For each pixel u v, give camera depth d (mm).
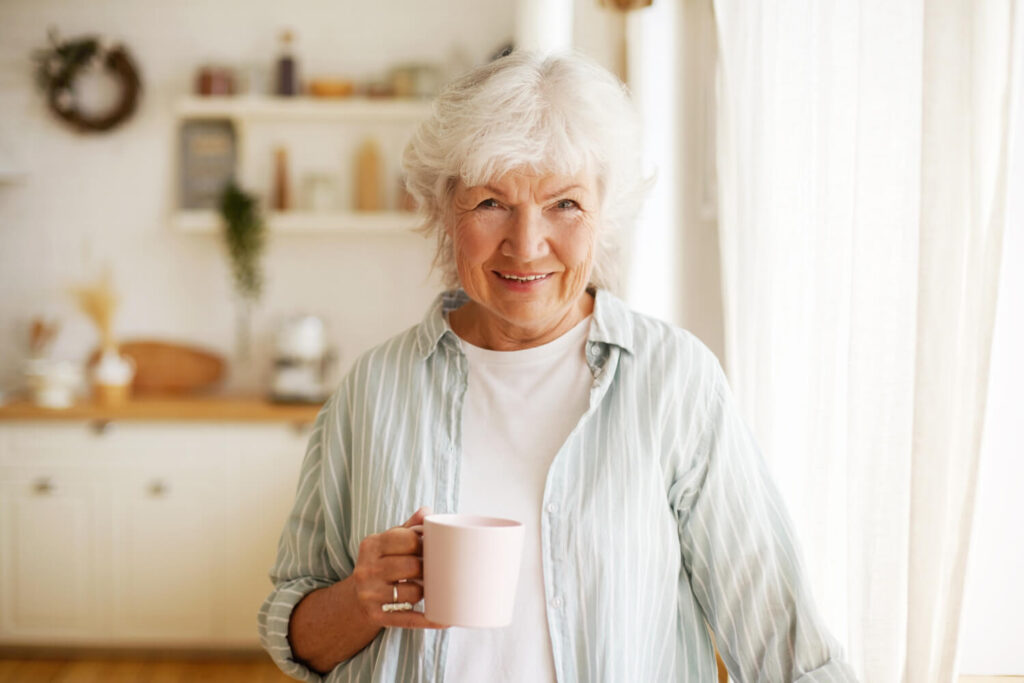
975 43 1009
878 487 1145
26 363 4305
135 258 4340
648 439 1099
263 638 1185
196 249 4340
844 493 1374
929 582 1041
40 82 4281
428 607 921
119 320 4340
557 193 1042
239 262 4141
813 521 1403
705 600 1138
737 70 1738
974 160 1013
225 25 4328
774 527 1121
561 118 1022
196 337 4348
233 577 3693
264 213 4273
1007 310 1181
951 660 1027
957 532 1029
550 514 1072
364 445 1155
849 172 1337
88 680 3502
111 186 4340
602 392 1109
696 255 2469
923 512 1044
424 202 1189
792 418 1548
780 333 1586
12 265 4336
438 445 1126
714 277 2408
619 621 1048
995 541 1209
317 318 4066
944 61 1023
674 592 1115
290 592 1165
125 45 4324
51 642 3723
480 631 1053
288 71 4219
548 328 1154
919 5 1135
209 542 3703
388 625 974
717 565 1115
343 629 1102
